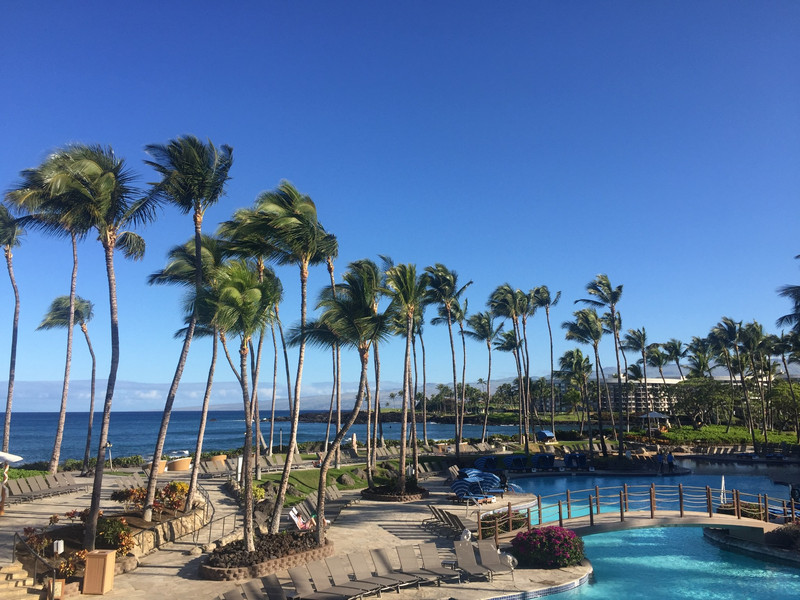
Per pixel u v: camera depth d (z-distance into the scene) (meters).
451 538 19.03
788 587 15.22
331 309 18.66
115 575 14.40
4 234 31.25
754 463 49.56
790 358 72.00
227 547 15.59
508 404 163.88
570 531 16.77
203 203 19.67
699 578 16.09
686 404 78.75
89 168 15.65
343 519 22.66
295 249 17.52
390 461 42.12
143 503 19.62
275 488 29.00
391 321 19.39
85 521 16.28
